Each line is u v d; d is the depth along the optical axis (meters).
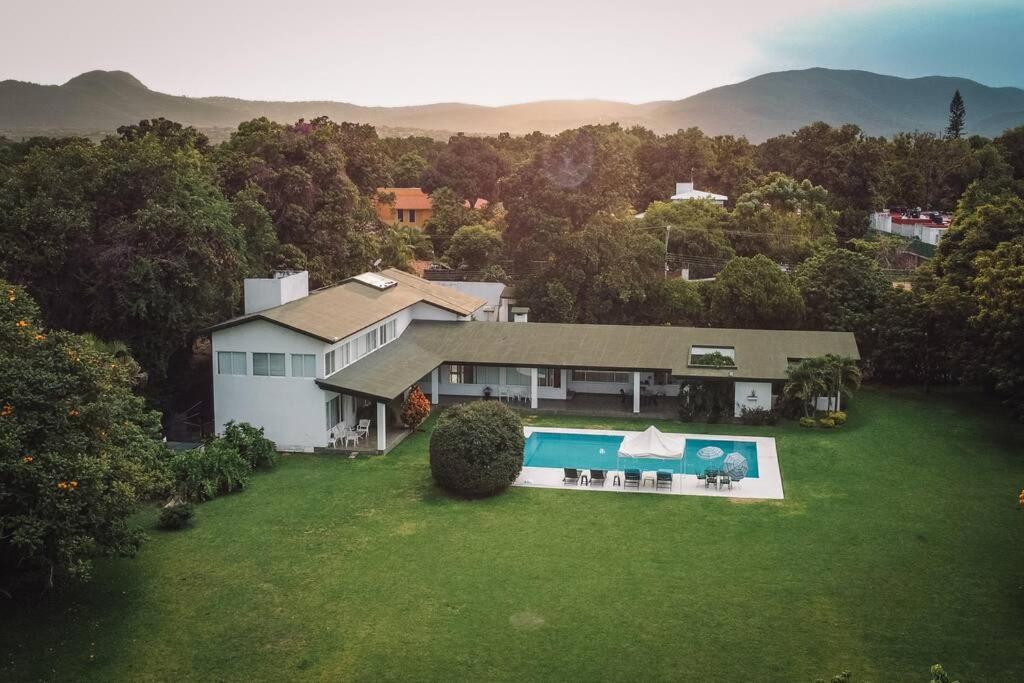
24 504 23.11
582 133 73.81
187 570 28.56
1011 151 113.69
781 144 119.19
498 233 85.81
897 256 79.69
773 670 22.70
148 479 27.02
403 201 107.44
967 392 50.16
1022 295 40.00
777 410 45.19
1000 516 32.25
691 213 81.44
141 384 37.88
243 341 40.59
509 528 31.88
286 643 24.30
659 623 25.11
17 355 25.61
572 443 42.47
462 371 50.34
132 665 23.19
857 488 35.38
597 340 48.91
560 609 25.95
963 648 23.47
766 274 54.69
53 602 26.22
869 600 26.20
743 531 31.36
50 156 44.75
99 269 39.88
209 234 43.97
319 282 59.53
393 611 25.95
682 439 37.53
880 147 108.12
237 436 38.41
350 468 38.50
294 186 60.81
